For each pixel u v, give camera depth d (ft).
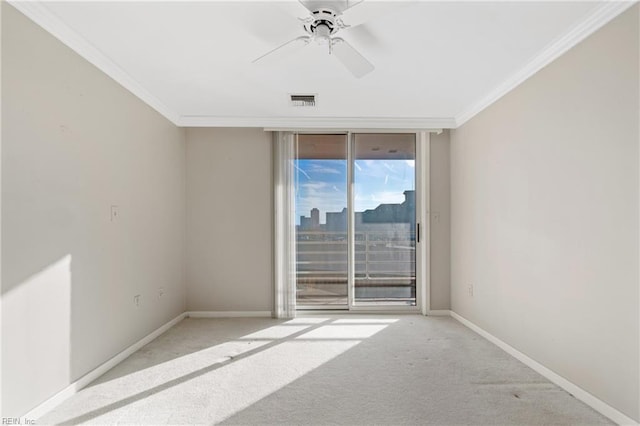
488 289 10.37
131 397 6.95
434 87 9.62
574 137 6.98
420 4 5.95
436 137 13.29
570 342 7.09
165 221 11.43
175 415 6.32
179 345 9.94
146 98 10.02
